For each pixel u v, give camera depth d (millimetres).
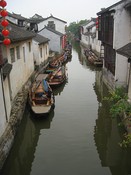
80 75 27000
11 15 33469
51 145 11602
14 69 15047
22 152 11344
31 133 13070
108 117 14750
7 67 11531
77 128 13328
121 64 16859
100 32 23328
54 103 16656
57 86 20641
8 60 13453
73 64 34969
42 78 20969
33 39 25391
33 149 11391
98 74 27250
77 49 58688
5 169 9344
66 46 53438
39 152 11008
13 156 10711
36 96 16078
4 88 10602
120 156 10578
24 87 17578
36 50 25750
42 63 28328
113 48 17172
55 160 10289
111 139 12078
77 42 82812
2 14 9672
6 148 9570
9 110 11570
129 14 16250
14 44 15141
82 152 10875
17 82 15867
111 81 18766
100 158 10398
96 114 15266
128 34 16562
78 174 9281
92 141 11875
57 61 31594
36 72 23766
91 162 10094
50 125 13820
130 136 8750
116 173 9414
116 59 16828
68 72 28891
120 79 17141
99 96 19000
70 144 11625
